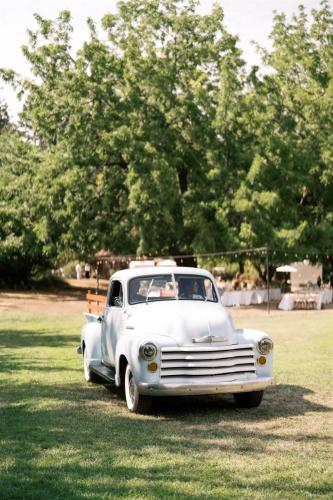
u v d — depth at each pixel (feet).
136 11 123.75
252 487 18.60
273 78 129.59
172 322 29.04
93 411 29.22
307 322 74.69
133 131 112.68
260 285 119.44
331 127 126.31
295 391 33.81
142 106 116.06
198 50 121.60
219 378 28.32
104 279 172.65
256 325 72.13
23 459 21.43
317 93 131.85
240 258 110.73
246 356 29.07
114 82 120.67
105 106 116.98
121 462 21.04
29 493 18.07
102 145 113.19
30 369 41.91
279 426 26.35
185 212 113.80
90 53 117.50
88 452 22.24
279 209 112.57
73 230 117.29
